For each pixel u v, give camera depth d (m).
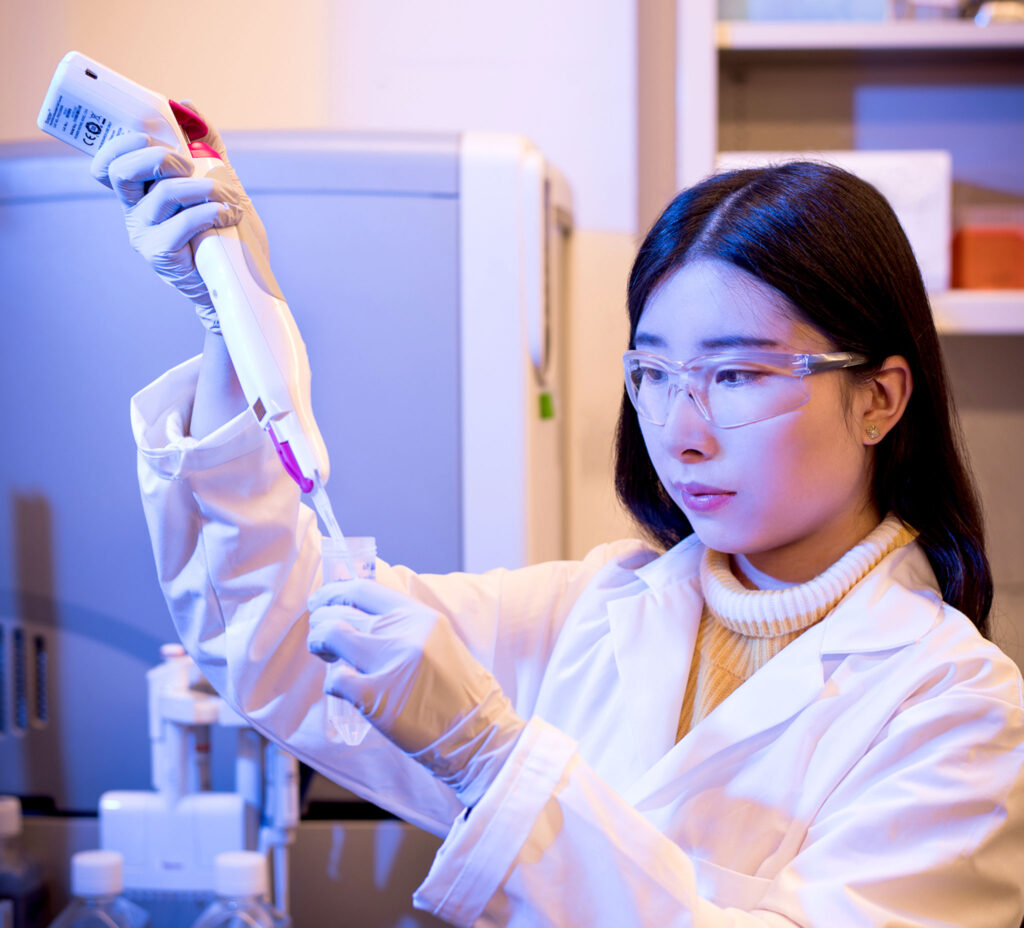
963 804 0.76
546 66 1.98
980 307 1.80
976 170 2.03
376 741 0.99
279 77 1.99
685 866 0.72
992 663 0.84
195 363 0.94
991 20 1.88
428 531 1.41
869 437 0.89
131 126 0.84
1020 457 2.06
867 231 0.86
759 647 0.94
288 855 1.37
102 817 1.28
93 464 1.42
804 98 2.04
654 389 0.87
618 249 1.98
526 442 1.40
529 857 0.71
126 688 1.43
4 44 1.78
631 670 0.96
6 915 1.28
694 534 1.07
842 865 0.75
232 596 0.93
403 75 1.99
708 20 1.81
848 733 0.84
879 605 0.89
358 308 1.41
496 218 1.40
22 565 1.44
